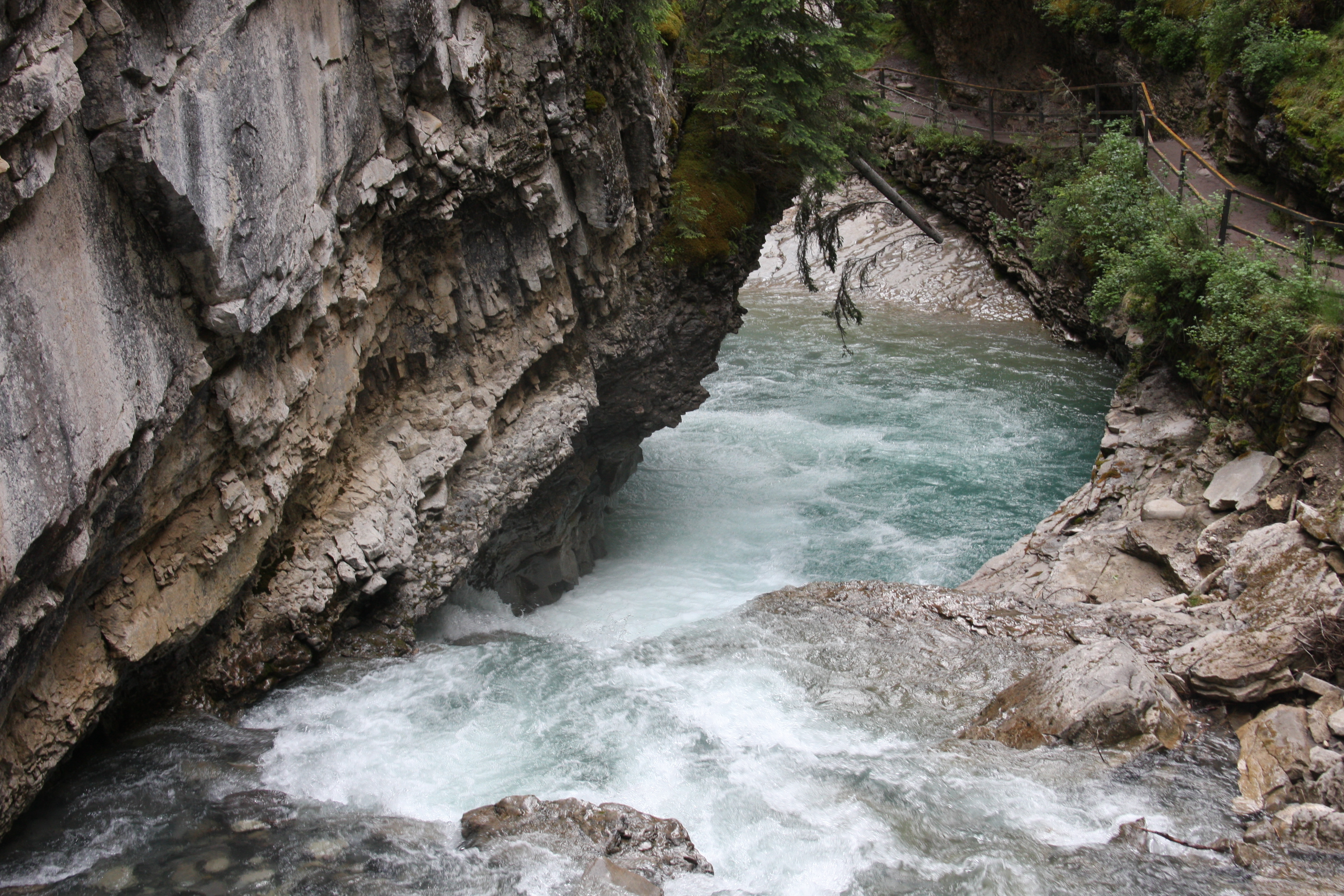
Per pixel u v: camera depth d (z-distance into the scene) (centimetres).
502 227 1023
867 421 2031
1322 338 1082
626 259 1237
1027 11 2609
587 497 1414
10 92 447
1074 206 1955
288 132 697
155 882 620
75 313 516
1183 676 888
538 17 942
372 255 870
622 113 1136
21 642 543
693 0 1302
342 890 621
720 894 637
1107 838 713
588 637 1149
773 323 2714
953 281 2795
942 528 1563
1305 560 970
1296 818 712
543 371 1184
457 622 1123
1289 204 1648
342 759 783
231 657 834
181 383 632
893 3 3155
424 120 858
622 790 769
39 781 624
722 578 1396
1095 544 1201
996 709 885
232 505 735
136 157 540
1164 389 1416
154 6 552
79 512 536
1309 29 1639
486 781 775
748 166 1398
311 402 826
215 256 616
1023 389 2170
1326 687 835
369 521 921
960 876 673
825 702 912
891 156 3067
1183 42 2039
